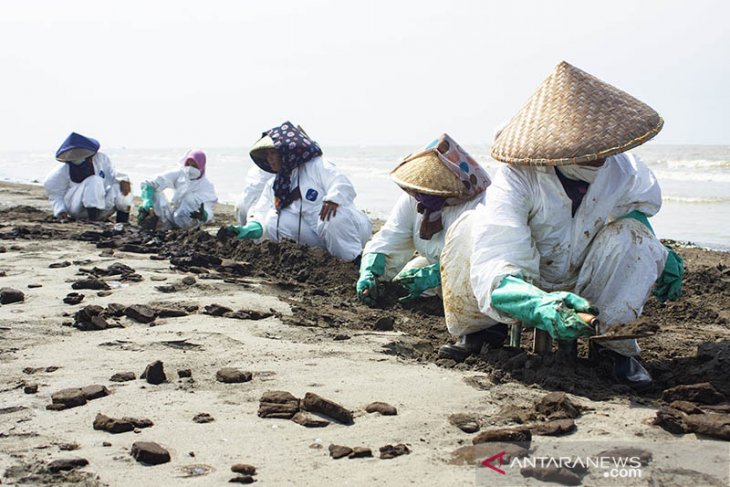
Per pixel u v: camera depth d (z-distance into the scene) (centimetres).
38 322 606
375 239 743
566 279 503
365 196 2389
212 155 9950
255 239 999
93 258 919
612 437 375
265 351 536
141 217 1285
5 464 349
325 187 953
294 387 459
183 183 1310
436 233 716
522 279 471
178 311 637
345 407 424
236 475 336
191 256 872
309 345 555
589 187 484
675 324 682
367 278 720
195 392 450
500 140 491
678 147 8156
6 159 8888
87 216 1401
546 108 481
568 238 493
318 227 941
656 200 500
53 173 1395
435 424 397
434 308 701
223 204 2064
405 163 725
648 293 488
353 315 671
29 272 820
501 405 429
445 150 708
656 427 389
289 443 373
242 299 698
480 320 516
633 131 459
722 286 834
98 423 392
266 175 1162
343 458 355
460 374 490
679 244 1295
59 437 381
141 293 712
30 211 1543
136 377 476
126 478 334
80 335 574
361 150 11225
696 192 2352
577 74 487
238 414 413
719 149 6919
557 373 473
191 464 349
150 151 13725
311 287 789
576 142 459
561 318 428
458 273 511
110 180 1402
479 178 706
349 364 507
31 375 481
